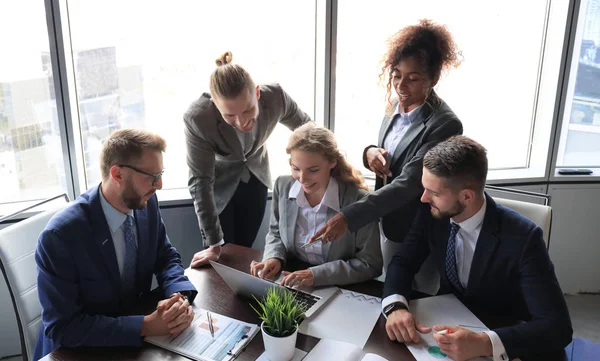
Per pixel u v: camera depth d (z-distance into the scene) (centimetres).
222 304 138
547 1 257
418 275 180
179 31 229
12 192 232
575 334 247
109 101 233
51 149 231
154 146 130
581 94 267
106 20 221
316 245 164
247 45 239
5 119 221
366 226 158
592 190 270
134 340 119
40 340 144
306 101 258
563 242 279
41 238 125
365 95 255
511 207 166
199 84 240
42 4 210
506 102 270
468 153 124
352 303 138
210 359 113
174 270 153
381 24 245
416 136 163
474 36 254
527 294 125
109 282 134
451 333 114
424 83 156
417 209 170
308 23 245
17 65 215
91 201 134
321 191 163
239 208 214
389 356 114
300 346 117
